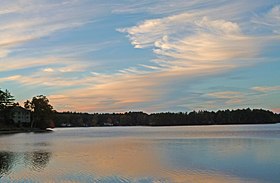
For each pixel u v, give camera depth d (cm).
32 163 3472
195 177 2728
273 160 3678
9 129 12500
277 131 12412
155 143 6600
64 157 4047
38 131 13575
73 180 2580
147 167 3191
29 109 14400
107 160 3744
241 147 5356
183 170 3036
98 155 4284
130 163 3481
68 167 3183
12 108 13988
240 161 3622
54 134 11294
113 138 8719
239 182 2570
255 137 8281
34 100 14400
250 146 5534
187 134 10900
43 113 14462
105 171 2961
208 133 11312
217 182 2567
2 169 3081
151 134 11350
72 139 8150
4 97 13712
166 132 13238
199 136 9312
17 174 2819
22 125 13975
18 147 5597
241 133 10819
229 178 2703
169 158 3934
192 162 3553
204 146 5688
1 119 13562
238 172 2939
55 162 3553
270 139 7394
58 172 2905
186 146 5744
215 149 5066
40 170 3012
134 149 5175
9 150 5031
